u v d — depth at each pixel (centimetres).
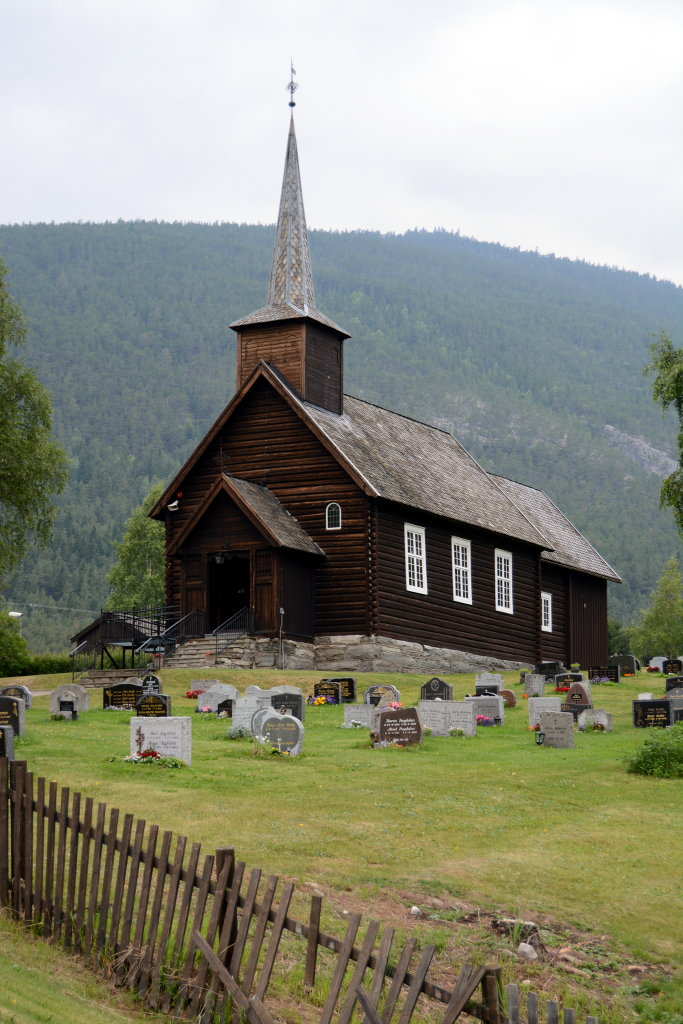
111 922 1449
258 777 2553
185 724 2666
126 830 1452
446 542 5831
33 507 5591
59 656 7519
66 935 1483
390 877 1931
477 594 6041
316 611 5338
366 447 5659
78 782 2398
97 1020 1299
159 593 10619
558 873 2038
